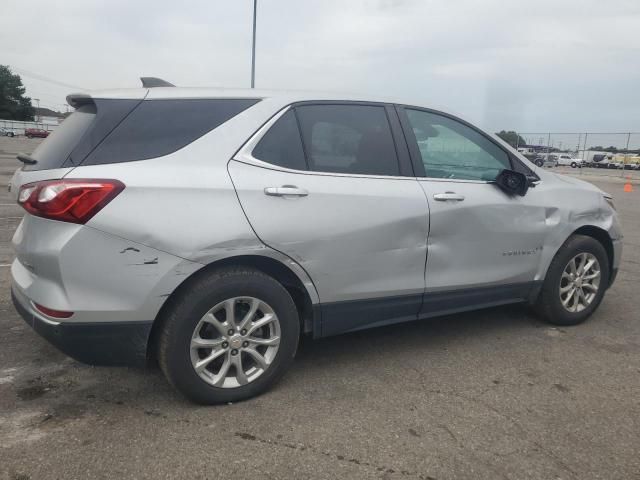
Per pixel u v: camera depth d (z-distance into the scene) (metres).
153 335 2.95
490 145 4.05
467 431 2.82
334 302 3.28
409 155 3.58
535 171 4.25
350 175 3.30
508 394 3.24
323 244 3.14
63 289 2.65
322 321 3.29
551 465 2.55
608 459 2.61
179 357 2.84
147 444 2.63
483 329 4.35
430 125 3.78
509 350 3.92
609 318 4.69
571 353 3.89
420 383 3.37
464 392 3.26
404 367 3.60
